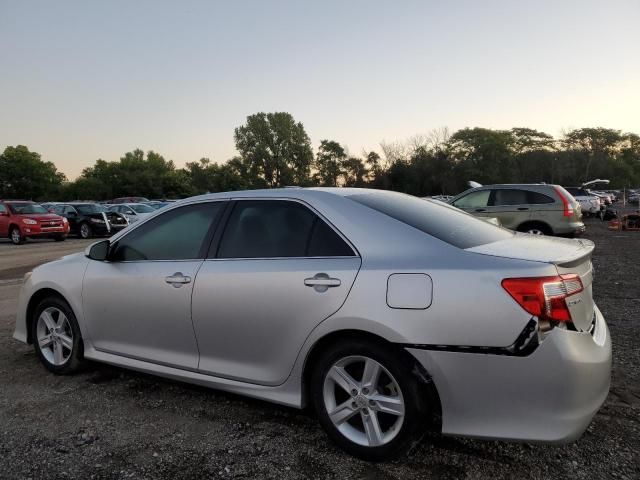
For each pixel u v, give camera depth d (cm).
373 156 7050
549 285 241
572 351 239
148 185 8462
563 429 236
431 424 276
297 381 298
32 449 296
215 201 356
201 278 332
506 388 242
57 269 417
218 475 267
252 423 327
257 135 9044
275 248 315
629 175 9244
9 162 8288
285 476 265
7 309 680
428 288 256
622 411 331
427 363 254
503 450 288
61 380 409
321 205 312
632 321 548
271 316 302
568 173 7419
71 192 8656
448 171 6259
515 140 9256
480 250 269
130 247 382
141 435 312
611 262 1034
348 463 277
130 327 370
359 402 278
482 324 244
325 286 282
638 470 265
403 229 287
